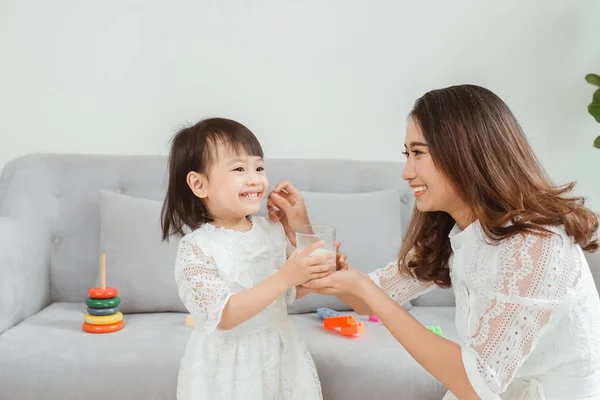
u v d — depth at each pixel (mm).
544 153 2693
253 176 1451
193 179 1467
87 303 1873
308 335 1820
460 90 1314
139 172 2301
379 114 2639
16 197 2152
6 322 1876
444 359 1228
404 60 2625
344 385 1623
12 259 1936
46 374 1613
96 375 1618
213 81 2580
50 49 2523
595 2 2645
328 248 1357
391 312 1299
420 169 1307
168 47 2553
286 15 2578
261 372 1436
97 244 2244
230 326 1340
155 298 2055
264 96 2604
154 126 2576
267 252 1502
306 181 2314
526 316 1205
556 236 1231
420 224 1497
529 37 2646
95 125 2562
